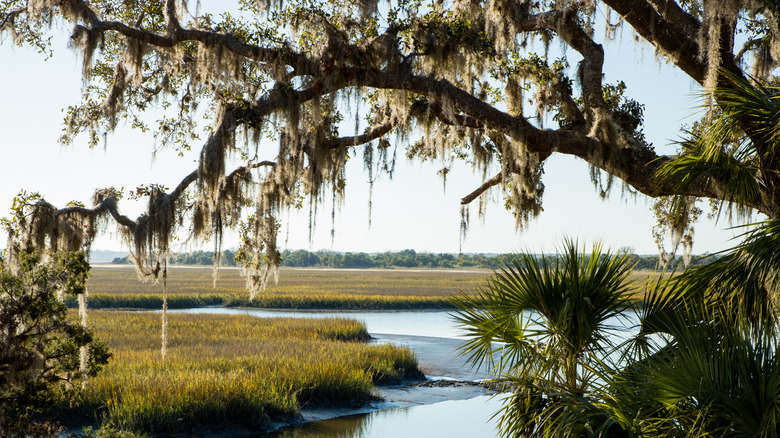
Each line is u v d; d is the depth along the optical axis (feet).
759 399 15.42
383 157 36.52
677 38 25.53
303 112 33.40
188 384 51.85
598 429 17.21
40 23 31.96
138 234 31.71
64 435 43.88
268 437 48.29
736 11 21.48
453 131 32.73
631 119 32.96
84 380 30.48
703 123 21.77
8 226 29.14
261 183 37.37
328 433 49.47
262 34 28.89
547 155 31.73
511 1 28.50
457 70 30.63
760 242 17.15
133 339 90.07
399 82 28.55
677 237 27.81
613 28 31.96
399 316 169.68
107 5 35.42
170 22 29.48
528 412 20.49
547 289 20.51
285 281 361.92
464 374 79.61
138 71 31.42
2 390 26.45
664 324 18.66
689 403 16.70
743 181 19.35
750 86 19.89
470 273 619.67
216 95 31.30
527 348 21.56
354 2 29.86
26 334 27.12
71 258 28.17
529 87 32.60
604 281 20.40
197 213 33.37
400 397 64.49
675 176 20.72
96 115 35.19
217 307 204.03
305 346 85.05
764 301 17.26
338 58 28.14
